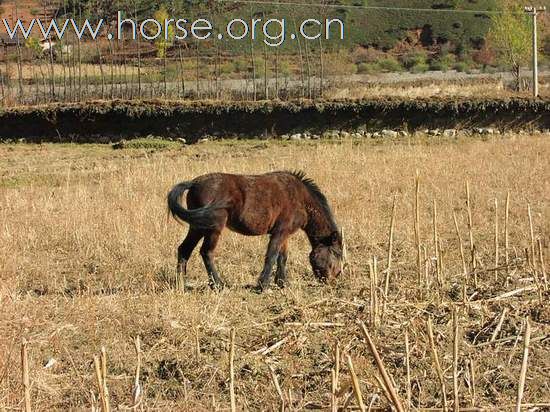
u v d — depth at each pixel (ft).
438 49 225.56
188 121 118.42
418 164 76.69
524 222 50.72
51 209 56.24
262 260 43.73
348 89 139.44
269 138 117.08
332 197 59.26
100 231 47.91
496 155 84.58
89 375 26.11
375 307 30.07
